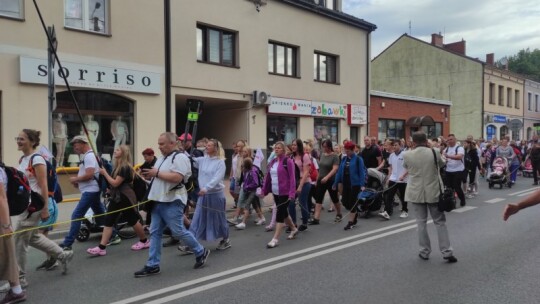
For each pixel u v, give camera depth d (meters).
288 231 8.37
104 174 6.70
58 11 11.02
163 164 5.69
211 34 14.92
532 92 42.91
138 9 12.62
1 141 10.22
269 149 16.91
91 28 11.73
